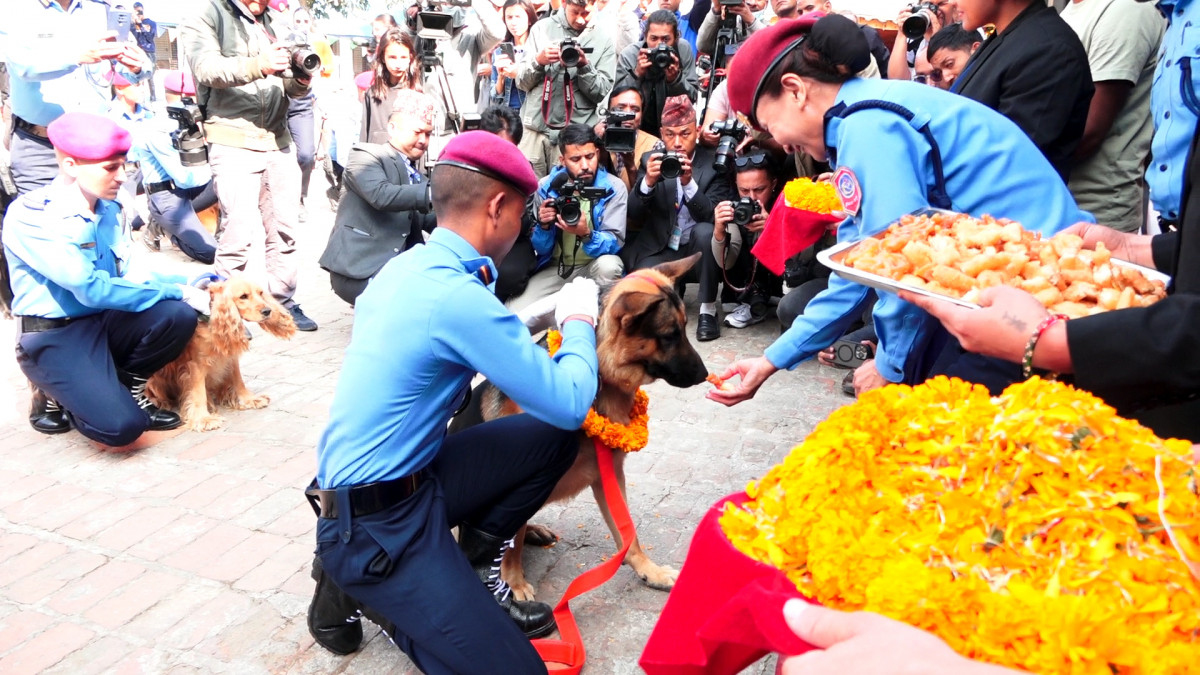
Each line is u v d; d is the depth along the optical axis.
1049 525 1.11
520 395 2.29
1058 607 0.97
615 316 2.84
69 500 3.90
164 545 3.52
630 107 6.32
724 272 6.04
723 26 6.80
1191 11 2.43
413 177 6.03
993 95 2.99
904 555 1.12
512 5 8.69
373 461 2.29
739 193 6.00
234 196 6.28
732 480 4.04
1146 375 1.40
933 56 4.60
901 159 2.21
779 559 1.21
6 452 4.41
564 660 2.72
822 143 2.45
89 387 4.18
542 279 6.05
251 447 4.48
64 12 5.55
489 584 2.81
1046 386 1.28
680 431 4.59
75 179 4.11
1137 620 0.99
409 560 2.31
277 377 5.50
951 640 0.99
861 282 1.82
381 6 16.23
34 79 5.47
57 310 4.20
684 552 3.43
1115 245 2.12
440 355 2.23
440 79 8.08
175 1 14.16
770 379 5.34
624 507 2.88
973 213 2.27
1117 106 3.72
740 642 1.29
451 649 2.30
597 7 8.42
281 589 3.22
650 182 5.86
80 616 3.06
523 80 7.29
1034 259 1.79
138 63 5.50
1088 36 3.76
